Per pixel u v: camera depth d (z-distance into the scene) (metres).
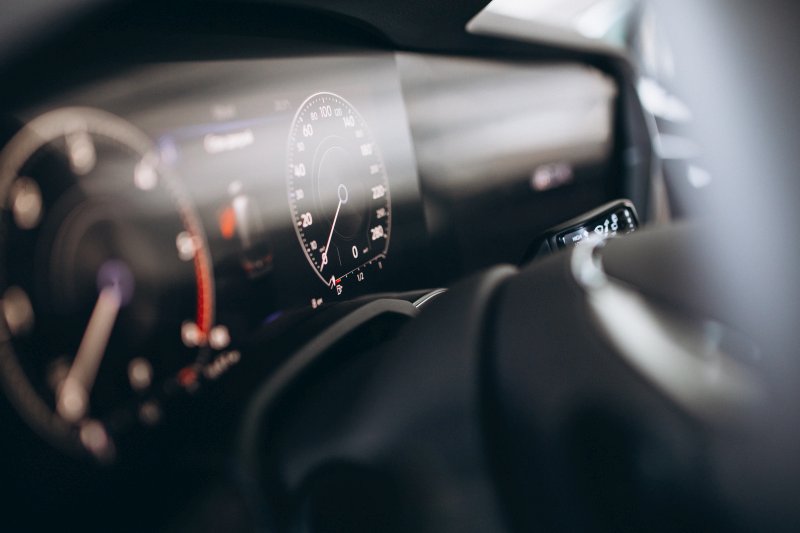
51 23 0.80
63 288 0.87
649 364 0.73
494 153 2.25
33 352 0.82
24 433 0.80
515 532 0.75
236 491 0.92
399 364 0.82
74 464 0.85
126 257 0.97
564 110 2.56
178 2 1.11
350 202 1.60
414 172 1.88
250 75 1.31
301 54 1.48
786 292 0.76
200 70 1.18
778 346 0.74
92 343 0.90
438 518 0.78
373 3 1.53
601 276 0.83
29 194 0.85
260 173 1.29
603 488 0.76
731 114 3.02
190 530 0.93
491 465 0.75
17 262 0.82
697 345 0.76
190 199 1.11
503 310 0.83
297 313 1.37
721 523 0.72
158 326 1.01
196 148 1.14
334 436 0.83
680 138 3.07
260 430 0.92
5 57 0.78
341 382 0.87
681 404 0.71
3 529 0.77
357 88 1.67
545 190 2.49
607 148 2.81
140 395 0.96
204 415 1.06
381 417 0.80
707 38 3.01
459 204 2.11
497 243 2.29
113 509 0.89
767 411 0.71
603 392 0.74
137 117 1.04
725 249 0.80
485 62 2.18
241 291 1.20
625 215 1.91
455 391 0.78
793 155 3.01
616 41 2.96
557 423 0.76
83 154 0.93
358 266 1.62
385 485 0.81
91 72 0.96
